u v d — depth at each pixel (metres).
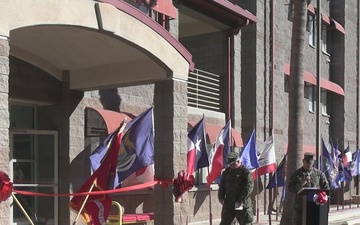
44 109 10.46
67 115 10.30
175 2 13.83
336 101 24.30
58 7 6.97
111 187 7.88
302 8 11.76
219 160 11.58
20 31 7.66
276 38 18.12
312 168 9.05
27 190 10.04
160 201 9.09
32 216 10.09
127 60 9.48
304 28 11.80
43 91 9.98
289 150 11.70
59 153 10.30
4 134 6.22
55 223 10.14
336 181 18.55
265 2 17.48
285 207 11.55
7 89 6.30
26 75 9.62
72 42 8.58
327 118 23.80
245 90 16.92
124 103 11.90
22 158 10.02
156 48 8.73
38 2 6.70
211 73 16.25
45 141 10.32
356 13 25.92
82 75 10.15
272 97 17.56
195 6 14.66
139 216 11.02
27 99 9.62
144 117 9.62
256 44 16.86
